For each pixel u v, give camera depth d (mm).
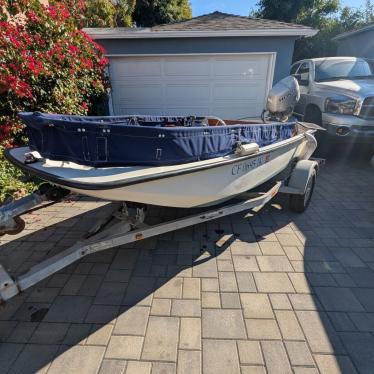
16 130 4668
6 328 2164
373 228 3633
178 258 3000
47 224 3674
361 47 12797
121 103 8508
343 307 2355
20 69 4352
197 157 2332
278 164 3627
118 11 16156
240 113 8461
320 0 15844
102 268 2846
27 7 4668
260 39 7668
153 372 1838
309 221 3811
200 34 7500
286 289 2557
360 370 1853
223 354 1956
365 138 5539
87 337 2084
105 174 1974
